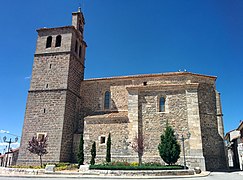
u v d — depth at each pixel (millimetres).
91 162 26656
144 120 28750
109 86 34781
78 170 23547
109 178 19344
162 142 25594
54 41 34656
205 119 28656
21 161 29203
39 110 31234
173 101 28750
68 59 33031
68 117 31203
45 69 33375
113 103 33719
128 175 21062
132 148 27391
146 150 27359
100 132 29250
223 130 28641
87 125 30078
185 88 28766
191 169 23250
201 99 29453
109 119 29484
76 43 36594
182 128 27391
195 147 26109
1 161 53875
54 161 28062
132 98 29750
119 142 28172
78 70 36125
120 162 25438
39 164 28359
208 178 19281
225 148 28016
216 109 29562
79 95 35438
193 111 27594
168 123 27953
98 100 34562
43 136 29703
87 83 36062
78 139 31516
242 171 26656
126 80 34156
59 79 32250
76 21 37375
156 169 21938
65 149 29531
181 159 26125
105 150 28250
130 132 28219
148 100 29500
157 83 32156
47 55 34062
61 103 30812
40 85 32594
